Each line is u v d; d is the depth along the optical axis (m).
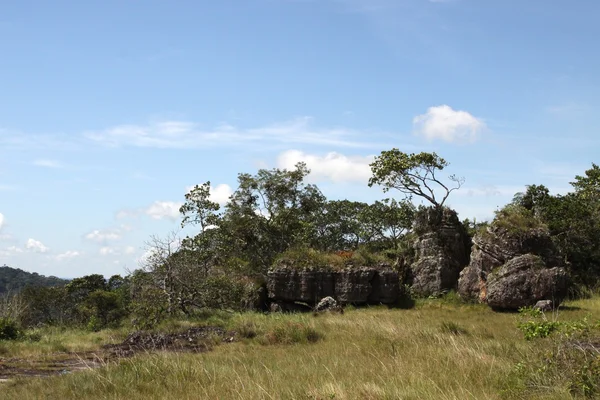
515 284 28.98
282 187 45.47
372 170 40.09
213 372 11.14
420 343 14.04
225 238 41.75
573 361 8.67
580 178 41.75
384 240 51.38
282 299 34.19
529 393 8.25
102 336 22.48
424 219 37.44
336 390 8.77
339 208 57.91
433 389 8.64
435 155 38.25
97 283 54.56
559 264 31.61
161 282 27.47
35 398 9.85
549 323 10.92
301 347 15.66
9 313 32.69
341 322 20.08
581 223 38.31
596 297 32.53
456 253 36.34
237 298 31.89
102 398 9.56
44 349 18.34
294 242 44.34
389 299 33.69
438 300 33.78
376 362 11.77
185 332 20.47
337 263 34.78
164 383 10.52
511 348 12.43
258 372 11.01
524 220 32.47
